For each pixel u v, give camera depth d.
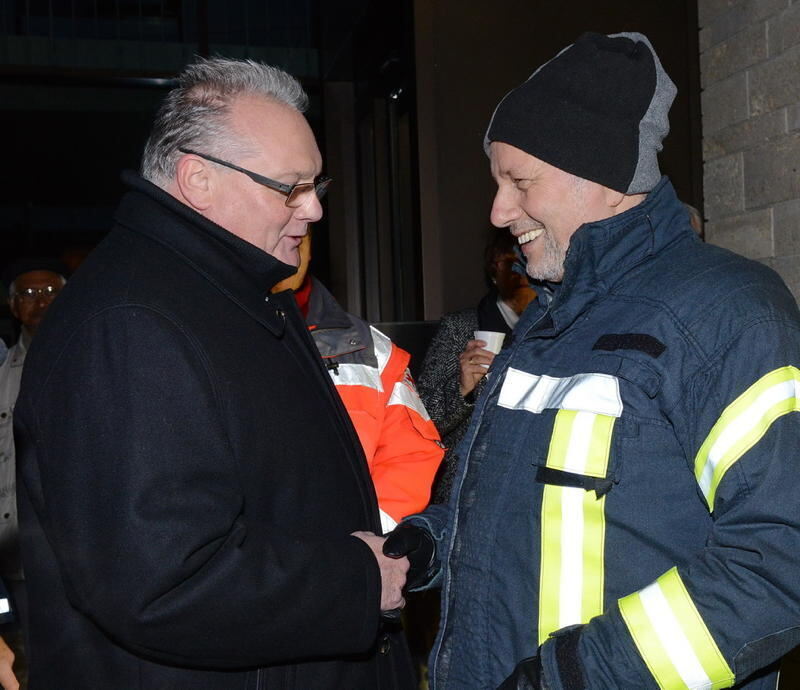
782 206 2.33
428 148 3.21
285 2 5.28
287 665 1.13
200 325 1.08
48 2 5.14
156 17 5.27
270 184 1.16
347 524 1.22
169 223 1.13
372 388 1.70
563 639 1.01
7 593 1.58
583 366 1.10
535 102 1.17
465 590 1.17
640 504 1.04
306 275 1.75
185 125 1.15
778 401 0.96
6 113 5.89
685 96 3.14
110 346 1.01
